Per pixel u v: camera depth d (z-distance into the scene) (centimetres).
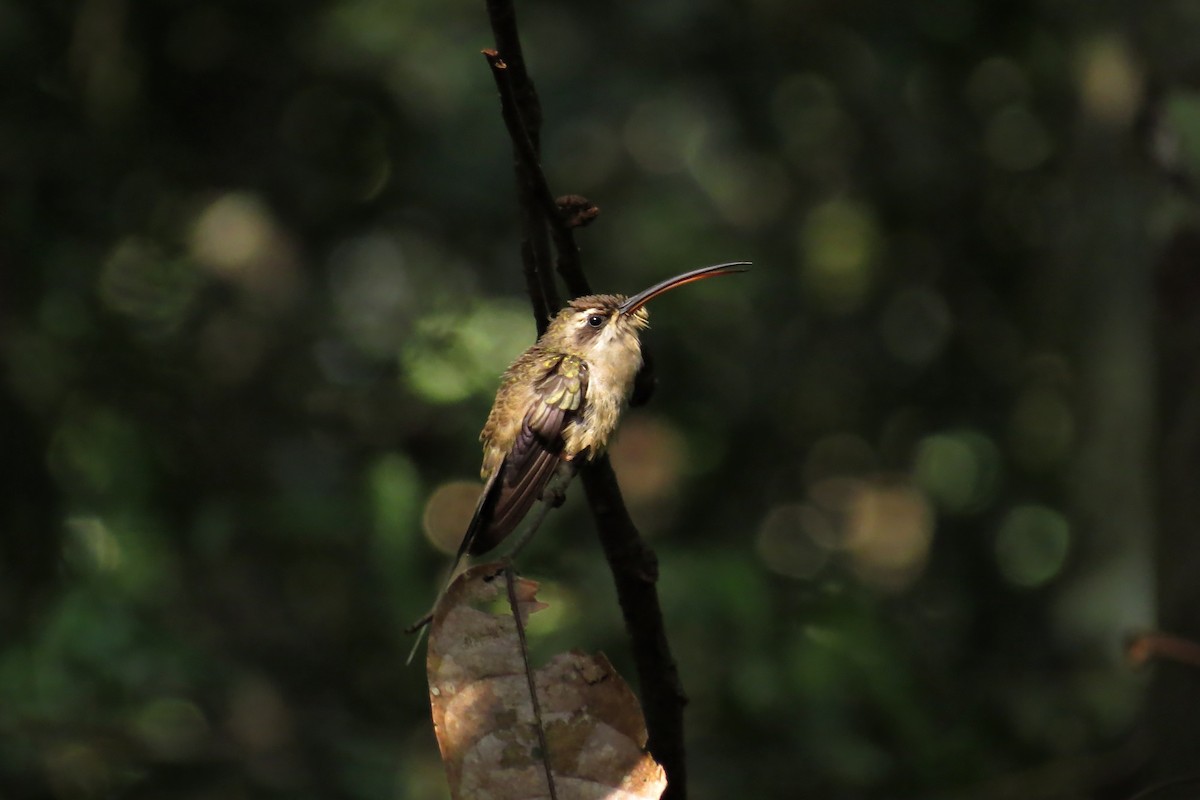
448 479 1234
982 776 957
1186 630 692
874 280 1680
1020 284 1648
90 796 977
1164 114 750
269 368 1316
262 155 1383
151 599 1057
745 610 1023
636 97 1452
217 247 1347
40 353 1181
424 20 1420
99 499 1145
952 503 1686
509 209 1424
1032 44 1503
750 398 1567
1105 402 1321
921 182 1605
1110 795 762
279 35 1370
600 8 1480
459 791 379
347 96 1407
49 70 1243
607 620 1065
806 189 1659
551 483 581
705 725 1018
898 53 1507
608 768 380
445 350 1256
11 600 1102
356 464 1261
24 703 977
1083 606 1264
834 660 992
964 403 1689
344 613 1142
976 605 1538
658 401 1512
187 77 1342
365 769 1016
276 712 1055
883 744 976
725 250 1563
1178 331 714
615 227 1546
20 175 1201
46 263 1203
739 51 1507
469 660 391
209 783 995
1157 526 717
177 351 1283
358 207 1413
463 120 1415
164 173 1321
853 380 1675
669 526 1514
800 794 953
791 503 1647
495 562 407
